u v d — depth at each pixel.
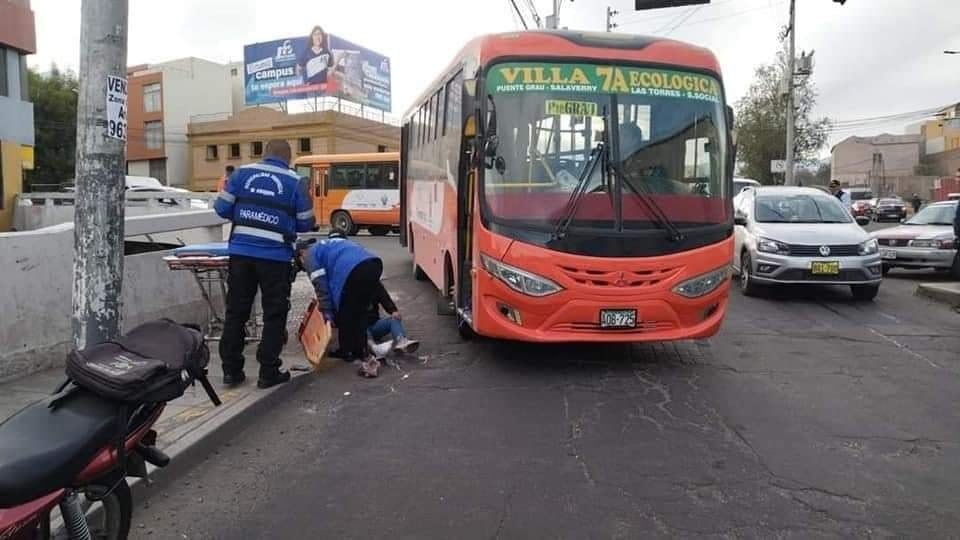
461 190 7.96
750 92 48.47
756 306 11.08
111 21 4.45
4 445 2.95
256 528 4.09
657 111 7.28
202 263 7.30
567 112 7.13
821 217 12.35
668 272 6.87
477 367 7.54
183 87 65.19
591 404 6.30
